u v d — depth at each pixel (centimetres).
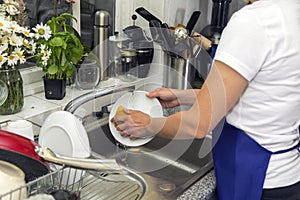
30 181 67
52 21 127
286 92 81
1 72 107
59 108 122
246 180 89
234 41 76
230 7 202
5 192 64
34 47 112
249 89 82
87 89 132
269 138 86
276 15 77
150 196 85
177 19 181
